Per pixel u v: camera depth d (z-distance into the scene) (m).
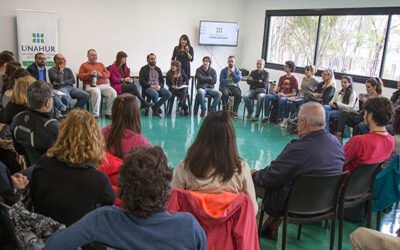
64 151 1.41
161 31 7.80
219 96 6.58
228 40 8.41
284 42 8.03
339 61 6.95
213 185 1.57
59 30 6.77
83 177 1.42
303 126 2.25
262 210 2.43
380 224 3.00
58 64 5.77
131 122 2.18
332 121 5.61
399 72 5.99
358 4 6.42
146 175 0.97
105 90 5.97
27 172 2.03
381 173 2.79
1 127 2.40
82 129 1.43
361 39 6.51
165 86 8.09
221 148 1.55
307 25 7.45
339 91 5.72
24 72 3.02
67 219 1.43
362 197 2.61
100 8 7.05
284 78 6.57
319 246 2.61
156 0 7.58
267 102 6.34
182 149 4.54
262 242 2.61
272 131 5.82
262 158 4.46
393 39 6.02
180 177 1.65
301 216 2.28
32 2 6.43
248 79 6.76
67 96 5.60
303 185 2.13
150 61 6.37
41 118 2.10
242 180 1.62
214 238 1.45
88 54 6.13
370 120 2.58
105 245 1.01
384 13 6.04
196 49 8.32
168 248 1.01
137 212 0.99
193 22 8.12
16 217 1.31
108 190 1.49
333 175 2.14
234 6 8.60
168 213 1.05
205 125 1.58
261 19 8.38
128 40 7.48
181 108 6.66
